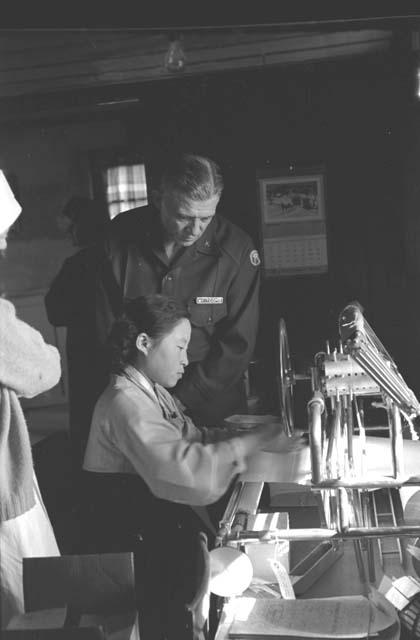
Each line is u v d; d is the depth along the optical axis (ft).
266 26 9.18
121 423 7.27
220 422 9.89
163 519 7.52
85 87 14.61
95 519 7.68
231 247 9.91
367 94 14.28
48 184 16.80
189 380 9.62
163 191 8.86
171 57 12.15
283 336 7.21
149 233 9.83
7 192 7.04
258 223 14.84
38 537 6.97
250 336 9.89
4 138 16.31
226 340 9.81
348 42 13.96
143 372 7.66
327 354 7.20
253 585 6.65
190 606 5.40
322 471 6.51
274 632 5.62
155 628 7.07
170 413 8.04
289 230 14.80
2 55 14.16
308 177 14.66
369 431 11.66
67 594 5.78
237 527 6.59
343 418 7.36
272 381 14.19
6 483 6.55
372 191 14.57
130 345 7.61
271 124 14.58
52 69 14.39
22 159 16.67
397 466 5.99
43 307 18.21
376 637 5.53
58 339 18.40
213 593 6.56
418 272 13.47
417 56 12.51
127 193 16.53
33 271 17.97
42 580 5.77
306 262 14.84
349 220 14.73
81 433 11.45
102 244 10.00
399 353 14.74
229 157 14.78
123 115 14.98
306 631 5.62
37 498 7.10
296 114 14.51
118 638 5.45
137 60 14.24
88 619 5.70
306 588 7.06
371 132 14.42
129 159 16.33
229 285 9.89
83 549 8.66
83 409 11.39
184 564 7.33
